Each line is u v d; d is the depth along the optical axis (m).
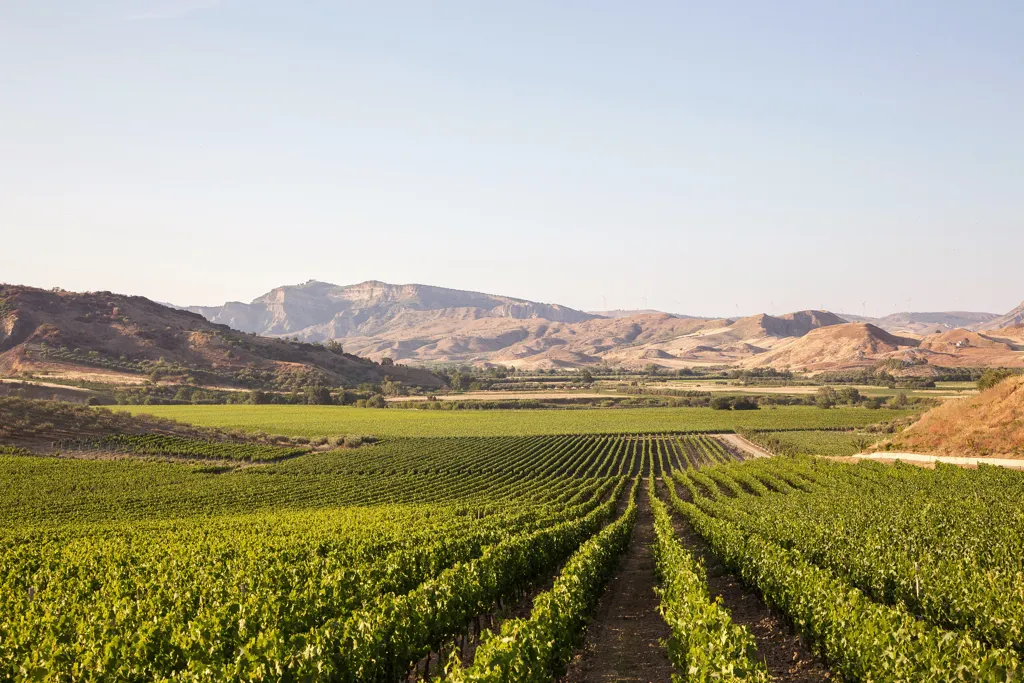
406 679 16.95
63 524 48.69
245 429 116.81
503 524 40.62
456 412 160.62
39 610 19.36
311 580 22.27
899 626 14.48
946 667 12.24
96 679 13.39
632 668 18.09
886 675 13.13
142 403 152.38
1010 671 11.70
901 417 128.00
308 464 86.31
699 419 148.00
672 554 26.67
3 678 14.30
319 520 44.84
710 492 64.56
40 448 81.75
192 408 145.75
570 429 135.38
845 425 132.75
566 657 16.81
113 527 44.03
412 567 24.98
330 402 176.50
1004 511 32.62
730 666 13.09
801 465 70.25
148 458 83.56
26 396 138.88
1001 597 16.67
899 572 21.22
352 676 13.89
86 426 93.06
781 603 21.08
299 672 12.94
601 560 27.09
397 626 15.78
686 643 15.83
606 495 69.94
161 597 20.88
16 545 36.09
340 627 15.17
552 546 31.45
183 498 61.16
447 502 62.12
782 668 18.11
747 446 115.19
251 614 17.50
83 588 23.31
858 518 33.59
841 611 16.02
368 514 48.72
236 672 12.61
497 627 22.89
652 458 103.44
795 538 31.14
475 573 21.34
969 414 65.19
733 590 29.38
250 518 47.84
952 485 43.12
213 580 23.30
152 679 13.68
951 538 26.78
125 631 16.34
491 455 99.44
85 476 67.94
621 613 24.80
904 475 51.22
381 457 94.56
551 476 83.62
